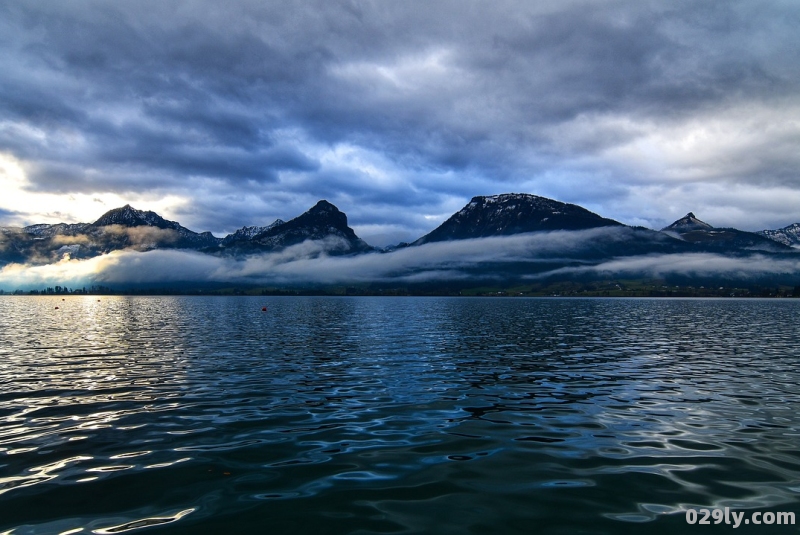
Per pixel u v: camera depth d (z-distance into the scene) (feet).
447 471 43.60
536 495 38.55
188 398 73.20
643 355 122.93
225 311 418.72
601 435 54.49
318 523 34.04
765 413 64.34
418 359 115.24
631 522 34.22
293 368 101.71
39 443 51.39
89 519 34.55
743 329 212.02
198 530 33.01
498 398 73.26
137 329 212.43
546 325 234.79
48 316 333.62
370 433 55.31
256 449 49.70
